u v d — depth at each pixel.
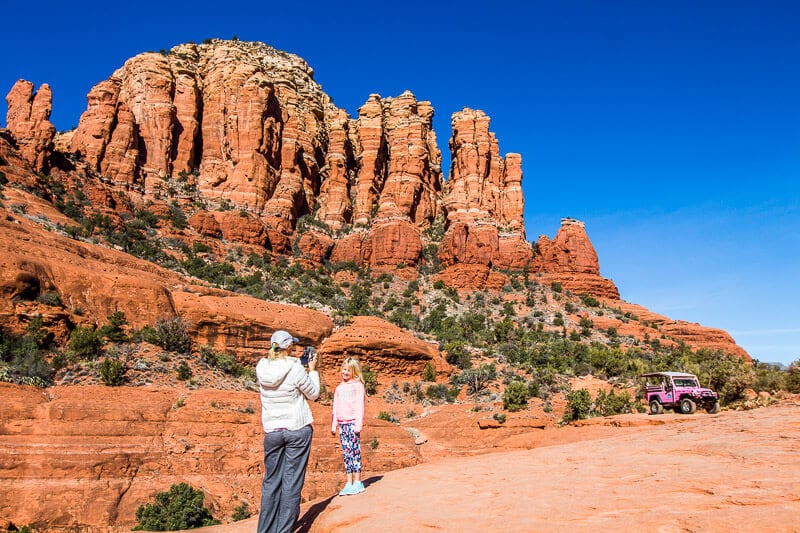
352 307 87.75
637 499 5.67
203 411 38.28
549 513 5.52
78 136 101.50
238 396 42.03
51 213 74.81
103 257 61.28
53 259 52.12
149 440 35.03
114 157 100.25
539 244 122.19
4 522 28.70
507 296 105.25
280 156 120.31
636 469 7.27
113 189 95.31
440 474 8.48
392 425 49.19
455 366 73.69
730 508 5.00
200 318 57.00
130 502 31.45
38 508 29.62
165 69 115.88
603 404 52.72
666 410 33.12
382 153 134.50
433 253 119.50
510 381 67.75
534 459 9.35
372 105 135.25
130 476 32.94
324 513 7.07
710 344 104.94
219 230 101.19
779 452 7.06
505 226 128.38
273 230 106.38
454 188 128.38
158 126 110.69
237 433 37.88
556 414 56.75
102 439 33.59
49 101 90.38
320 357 64.69
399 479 8.30
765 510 4.80
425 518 5.79
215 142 114.44
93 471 31.92
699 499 5.40
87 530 29.72
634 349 86.75
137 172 102.94
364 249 114.12
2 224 52.38
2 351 41.19
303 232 113.25
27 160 83.31
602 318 101.44
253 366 58.66
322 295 93.81
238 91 116.62
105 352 46.72
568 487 6.60
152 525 28.44
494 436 49.66
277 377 7.16
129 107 106.06
